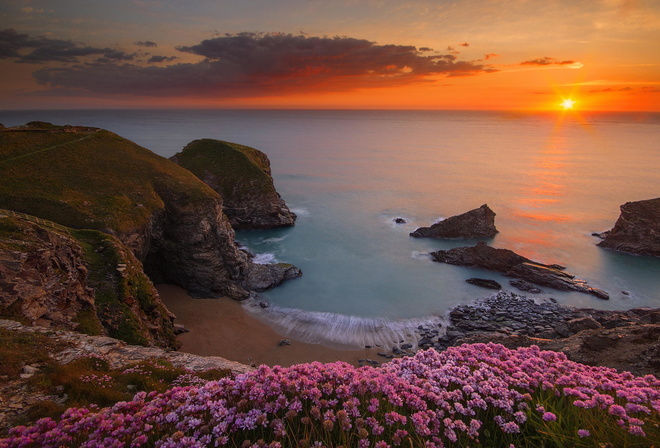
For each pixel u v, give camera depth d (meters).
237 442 6.21
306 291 61.12
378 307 55.81
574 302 57.25
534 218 103.19
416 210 113.44
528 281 64.06
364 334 48.06
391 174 174.38
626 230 79.25
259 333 47.44
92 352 19.06
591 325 30.05
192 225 62.84
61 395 13.85
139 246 55.56
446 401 7.21
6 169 62.75
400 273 68.44
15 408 12.64
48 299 28.45
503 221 100.38
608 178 160.00
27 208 52.22
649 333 19.23
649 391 6.95
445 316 53.16
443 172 179.00
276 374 7.63
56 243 33.53
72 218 51.97
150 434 6.63
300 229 97.56
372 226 98.31
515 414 6.50
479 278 65.56
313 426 6.05
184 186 69.25
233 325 49.03
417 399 6.82
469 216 87.62
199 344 43.88
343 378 7.48
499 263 68.06
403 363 8.84
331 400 6.78
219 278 60.50
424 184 151.38
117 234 51.34
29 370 15.28
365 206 118.94
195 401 7.28
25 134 82.44
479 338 29.22
